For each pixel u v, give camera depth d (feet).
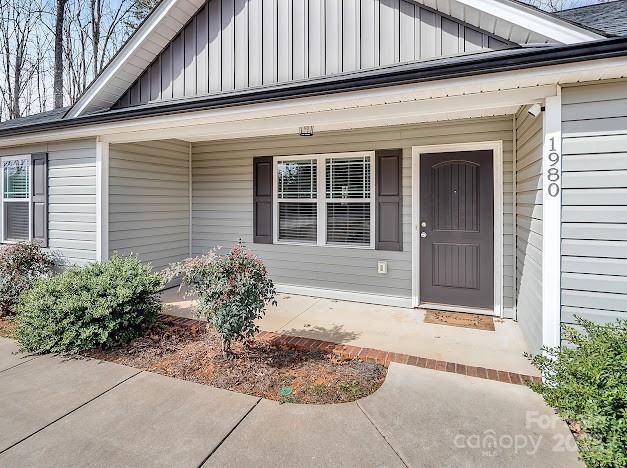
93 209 16.93
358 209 17.65
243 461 6.68
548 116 9.16
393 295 16.94
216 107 12.35
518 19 9.64
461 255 15.81
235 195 20.56
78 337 11.40
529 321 11.71
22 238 19.30
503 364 10.69
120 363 10.77
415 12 11.75
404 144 16.43
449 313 15.72
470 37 11.06
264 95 11.44
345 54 12.81
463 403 8.55
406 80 9.63
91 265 13.88
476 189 15.40
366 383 9.51
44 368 10.46
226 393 9.05
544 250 9.25
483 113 13.92
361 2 12.55
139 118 13.89
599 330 7.77
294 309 16.40
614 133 8.62
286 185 19.30
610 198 8.67
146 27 15.20
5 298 15.57
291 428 7.63
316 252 18.54
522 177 13.01
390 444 7.13
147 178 18.99
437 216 16.11
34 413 8.18
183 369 10.32
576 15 14.80
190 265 10.53
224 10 14.88
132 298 12.35
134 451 6.93
